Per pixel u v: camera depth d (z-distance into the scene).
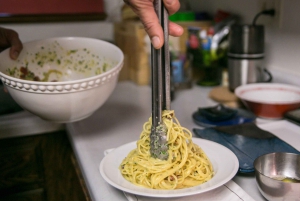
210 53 1.24
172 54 1.25
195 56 1.29
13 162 1.00
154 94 0.56
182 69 1.27
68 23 1.44
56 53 0.94
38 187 1.04
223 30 1.22
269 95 1.01
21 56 0.88
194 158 0.60
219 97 1.09
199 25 1.31
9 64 0.84
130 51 1.36
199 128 0.89
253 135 0.78
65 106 0.71
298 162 0.61
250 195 0.59
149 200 0.56
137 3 0.49
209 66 1.27
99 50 0.92
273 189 0.53
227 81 1.23
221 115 0.89
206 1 1.47
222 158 0.63
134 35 1.29
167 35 0.53
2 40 0.88
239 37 1.06
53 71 0.95
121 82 1.40
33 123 0.98
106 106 1.10
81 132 0.89
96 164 0.72
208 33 1.26
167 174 0.57
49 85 0.67
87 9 1.46
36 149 1.01
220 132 0.80
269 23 1.12
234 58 1.09
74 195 1.00
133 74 1.37
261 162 0.61
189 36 1.29
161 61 0.54
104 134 0.87
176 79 1.26
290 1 1.02
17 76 0.87
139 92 1.25
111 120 0.97
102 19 1.50
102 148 0.79
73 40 0.94
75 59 0.96
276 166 0.62
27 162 1.01
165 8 0.52
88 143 0.82
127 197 0.57
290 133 0.83
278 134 0.83
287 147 0.72
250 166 0.64
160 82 0.55
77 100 0.71
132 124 0.94
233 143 0.75
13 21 1.35
